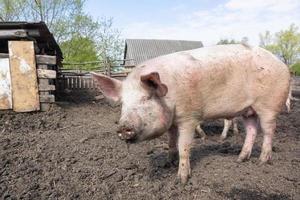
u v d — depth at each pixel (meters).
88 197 1.49
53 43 4.48
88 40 10.59
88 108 3.67
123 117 1.34
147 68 1.46
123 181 1.62
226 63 1.61
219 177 1.59
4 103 2.86
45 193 1.53
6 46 3.62
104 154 1.97
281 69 1.75
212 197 1.45
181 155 1.58
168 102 1.44
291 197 1.46
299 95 6.18
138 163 1.82
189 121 1.56
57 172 1.72
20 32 3.02
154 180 1.61
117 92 1.44
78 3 10.12
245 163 1.81
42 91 2.95
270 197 1.45
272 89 1.74
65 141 2.21
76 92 5.51
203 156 1.91
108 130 2.57
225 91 1.63
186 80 1.49
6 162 1.83
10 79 2.87
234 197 1.44
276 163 1.86
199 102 1.55
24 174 1.70
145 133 1.38
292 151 2.20
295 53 21.09
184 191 1.50
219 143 2.37
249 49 1.73
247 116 1.85
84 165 1.80
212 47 1.67
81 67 8.77
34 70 2.89
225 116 1.71
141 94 1.37
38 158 1.90
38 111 2.94
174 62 1.51
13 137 2.29
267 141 1.82
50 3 9.94
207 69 1.55
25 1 9.80
